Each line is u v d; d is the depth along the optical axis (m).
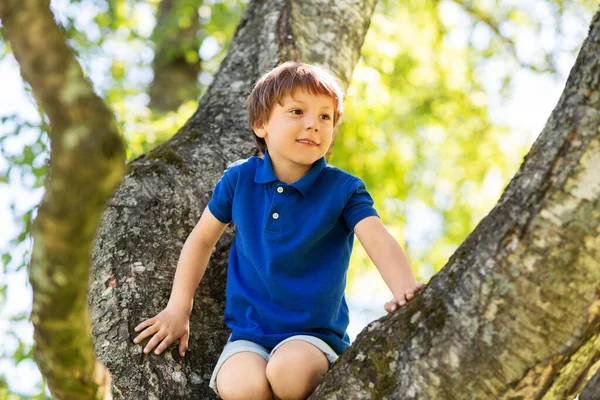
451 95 6.48
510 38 6.55
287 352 2.03
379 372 1.69
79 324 1.44
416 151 6.36
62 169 1.20
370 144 5.66
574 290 1.50
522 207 1.56
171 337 2.20
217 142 2.88
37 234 1.29
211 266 2.54
